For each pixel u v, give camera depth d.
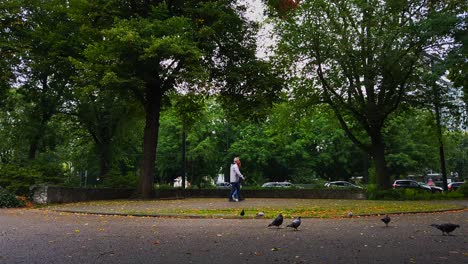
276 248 7.70
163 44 19.89
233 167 21.42
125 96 26.83
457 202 22.88
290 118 31.36
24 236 9.41
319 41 26.55
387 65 24.91
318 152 53.22
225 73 25.38
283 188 27.86
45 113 30.80
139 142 40.88
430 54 25.45
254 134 50.81
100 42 23.12
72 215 15.25
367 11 25.80
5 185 21.58
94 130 34.94
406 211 15.84
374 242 8.47
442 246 7.99
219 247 7.86
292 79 29.45
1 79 26.70
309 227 11.16
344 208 17.06
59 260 6.62
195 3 24.34
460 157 63.97
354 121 32.91
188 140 47.75
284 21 27.81
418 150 48.28
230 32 24.95
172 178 52.00
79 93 25.64
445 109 29.98
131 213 14.91
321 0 25.80
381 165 28.58
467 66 17.27
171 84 25.48
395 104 27.53
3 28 25.33
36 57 27.83
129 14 23.34
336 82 28.39
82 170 45.09
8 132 33.69
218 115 49.34
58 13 27.97
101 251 7.44
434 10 23.23
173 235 9.55
